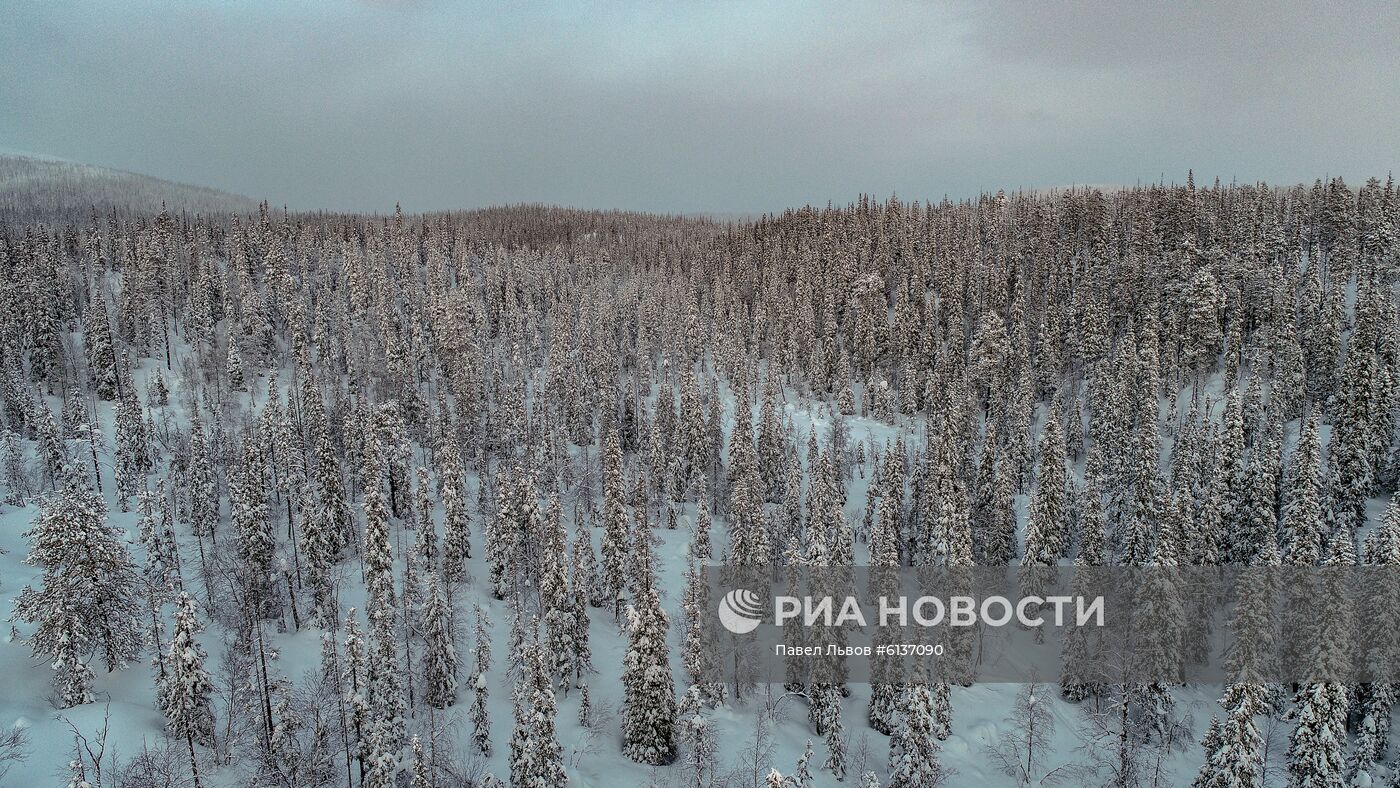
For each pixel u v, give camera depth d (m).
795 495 100.62
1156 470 77.31
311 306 156.62
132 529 80.69
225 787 45.91
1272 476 81.06
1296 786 51.47
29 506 84.25
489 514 92.69
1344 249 139.25
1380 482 97.12
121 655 52.47
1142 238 159.88
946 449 89.06
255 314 139.50
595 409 131.00
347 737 48.19
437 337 144.75
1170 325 131.00
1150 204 178.12
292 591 66.44
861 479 116.62
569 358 140.75
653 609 59.47
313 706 48.66
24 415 105.62
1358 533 90.00
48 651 48.94
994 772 60.38
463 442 107.75
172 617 62.47
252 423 109.56
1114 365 120.69
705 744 54.56
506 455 106.31
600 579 83.31
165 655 51.47
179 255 172.25
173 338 148.88
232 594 62.81
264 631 63.84
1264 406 108.62
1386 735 60.19
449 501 78.94
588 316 162.88
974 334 149.25
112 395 120.50
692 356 164.25
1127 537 73.62
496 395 125.75
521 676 59.62
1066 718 66.62
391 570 65.75
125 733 46.94
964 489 88.38
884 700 64.00
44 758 44.03
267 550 68.69
